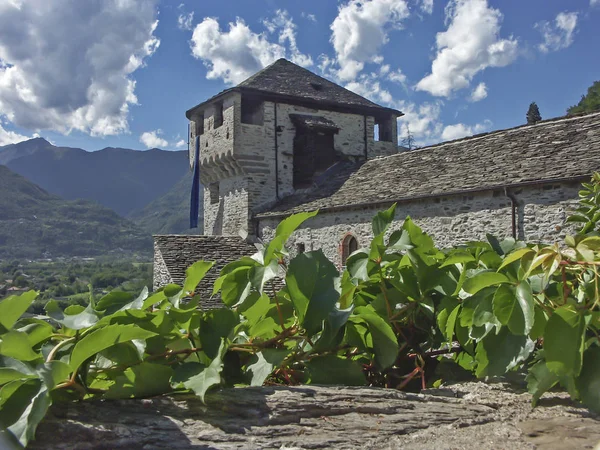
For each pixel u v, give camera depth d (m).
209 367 2.01
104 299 2.46
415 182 16.50
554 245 2.08
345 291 2.69
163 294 2.32
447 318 2.56
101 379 2.07
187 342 2.32
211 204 26.33
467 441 1.82
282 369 2.49
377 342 2.46
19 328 2.11
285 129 24.23
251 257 2.56
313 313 2.32
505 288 2.13
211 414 1.89
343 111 25.41
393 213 2.81
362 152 25.64
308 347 2.50
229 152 23.31
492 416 2.06
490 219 13.70
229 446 1.71
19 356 1.77
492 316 2.23
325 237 18.83
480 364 2.32
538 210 12.68
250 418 1.88
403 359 2.85
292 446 1.74
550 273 2.02
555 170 12.62
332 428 1.88
